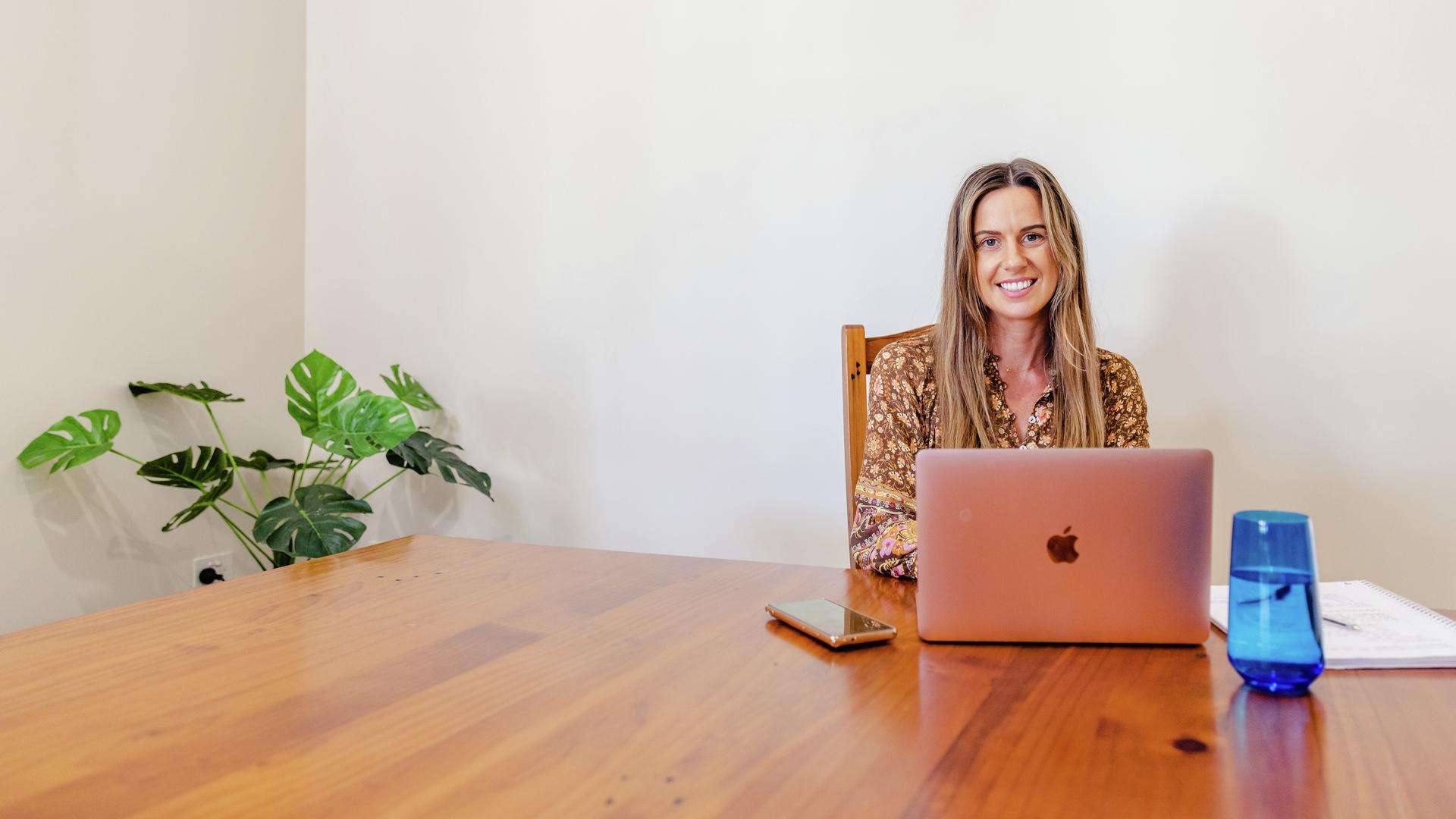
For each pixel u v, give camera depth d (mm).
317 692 766
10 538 2125
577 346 2537
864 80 2191
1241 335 1920
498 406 2648
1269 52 1871
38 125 2150
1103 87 1993
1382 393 1834
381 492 2816
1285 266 1882
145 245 2402
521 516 2631
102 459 2312
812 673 818
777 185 2289
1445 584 1812
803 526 2303
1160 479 880
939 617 906
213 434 2592
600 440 2521
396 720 709
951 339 1587
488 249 2639
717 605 1042
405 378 2604
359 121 2797
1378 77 1804
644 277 2447
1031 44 2045
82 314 2258
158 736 678
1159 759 639
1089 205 2018
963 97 2105
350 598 1061
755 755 646
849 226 2221
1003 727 697
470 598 1065
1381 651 848
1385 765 628
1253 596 773
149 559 2428
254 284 2711
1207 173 1925
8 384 2113
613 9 2449
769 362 2318
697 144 2369
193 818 556
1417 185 1789
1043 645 905
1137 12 1960
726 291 2355
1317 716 718
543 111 2549
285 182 2803
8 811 565
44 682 790
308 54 2857
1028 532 894
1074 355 1575
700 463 2408
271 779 609
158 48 2418
